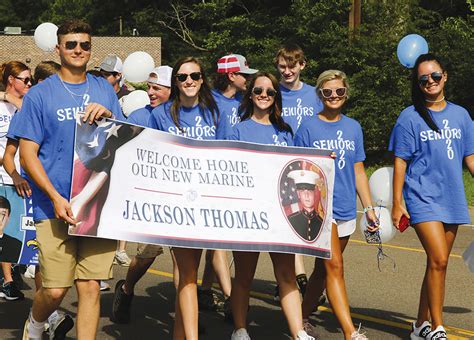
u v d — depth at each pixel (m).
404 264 9.73
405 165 6.27
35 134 5.25
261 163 5.69
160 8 44.44
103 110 5.25
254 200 5.64
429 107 6.22
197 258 5.64
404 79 23.50
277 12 29.58
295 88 7.11
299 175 5.75
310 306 6.55
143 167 5.39
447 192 6.16
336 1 24.88
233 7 34.81
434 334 6.10
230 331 6.83
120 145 5.32
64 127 5.29
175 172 5.50
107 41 38.62
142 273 6.89
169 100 6.02
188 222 5.49
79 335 5.37
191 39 40.88
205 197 5.55
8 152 5.70
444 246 6.10
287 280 5.79
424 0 29.22
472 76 24.02
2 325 6.96
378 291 8.30
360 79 23.66
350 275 9.07
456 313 7.43
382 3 24.58
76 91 5.36
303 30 25.45
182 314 5.57
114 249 5.41
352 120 6.33
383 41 23.83
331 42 24.45
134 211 5.34
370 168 22.62
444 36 24.25
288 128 5.98
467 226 12.98
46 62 7.19
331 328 6.96
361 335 5.89
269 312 7.51
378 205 6.64
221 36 28.92
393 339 6.64
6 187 6.64
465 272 9.27
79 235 5.17
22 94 7.05
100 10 48.59
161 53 43.34
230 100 7.36
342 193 6.25
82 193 5.20
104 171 5.27
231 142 5.65
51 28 10.87
